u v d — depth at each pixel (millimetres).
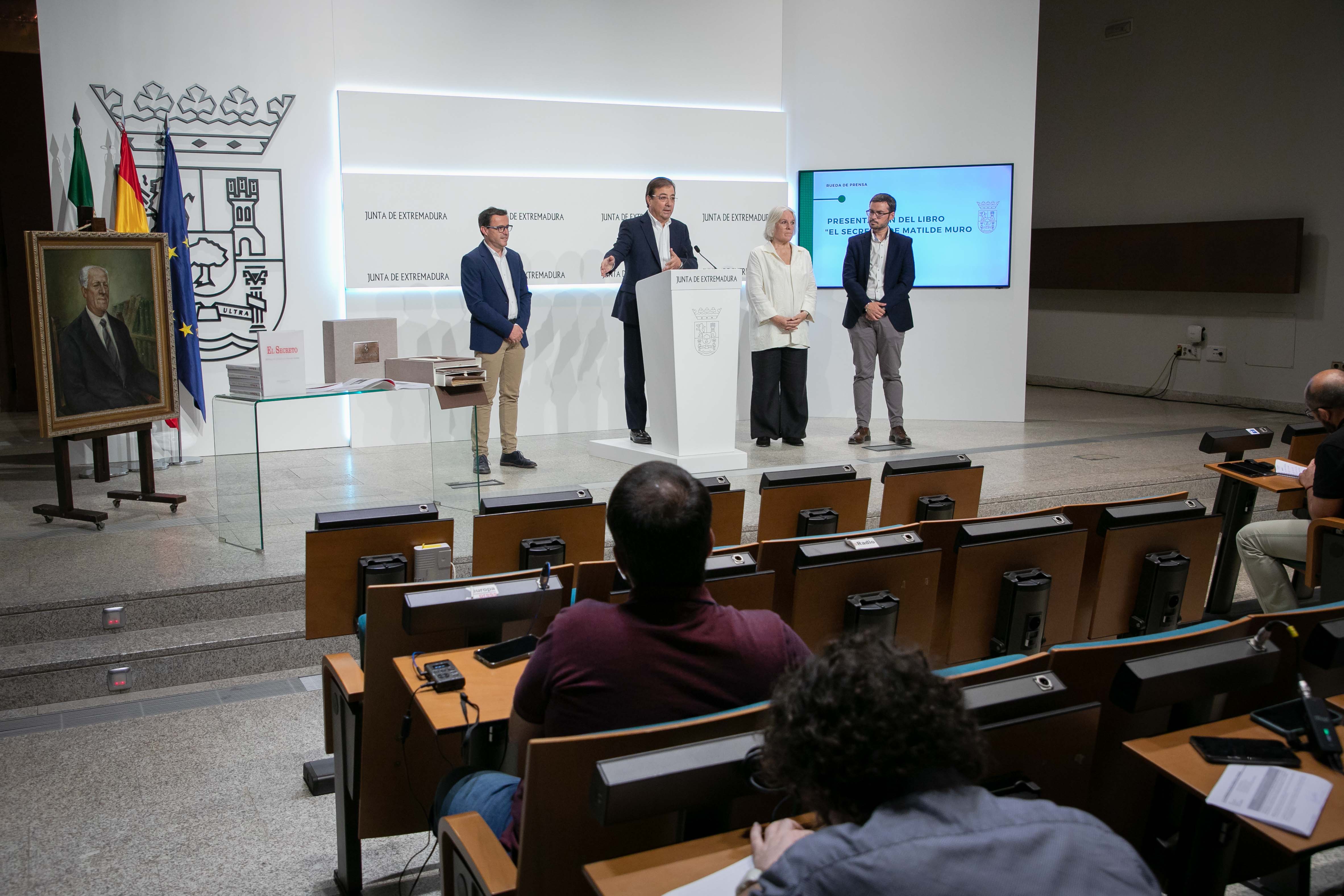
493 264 6133
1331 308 8383
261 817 2885
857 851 1043
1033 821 1080
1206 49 9117
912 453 6773
